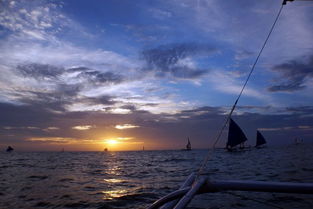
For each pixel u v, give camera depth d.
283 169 17.12
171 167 25.33
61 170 23.06
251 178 13.63
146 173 19.84
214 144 3.14
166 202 2.49
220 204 7.75
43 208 8.77
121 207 8.71
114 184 14.11
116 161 39.25
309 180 11.83
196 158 42.78
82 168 25.39
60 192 11.70
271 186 2.39
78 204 9.26
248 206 7.37
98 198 10.21
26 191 11.96
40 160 43.25
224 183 2.55
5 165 29.94
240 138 48.91
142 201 9.52
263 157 35.72
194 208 7.47
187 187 2.58
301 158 28.47
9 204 9.37
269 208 7.12
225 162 28.73
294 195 8.26
